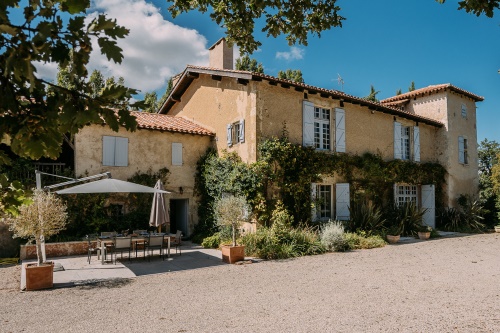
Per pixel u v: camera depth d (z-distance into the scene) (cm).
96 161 1283
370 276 823
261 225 1243
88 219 1238
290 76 2725
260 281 782
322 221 1416
